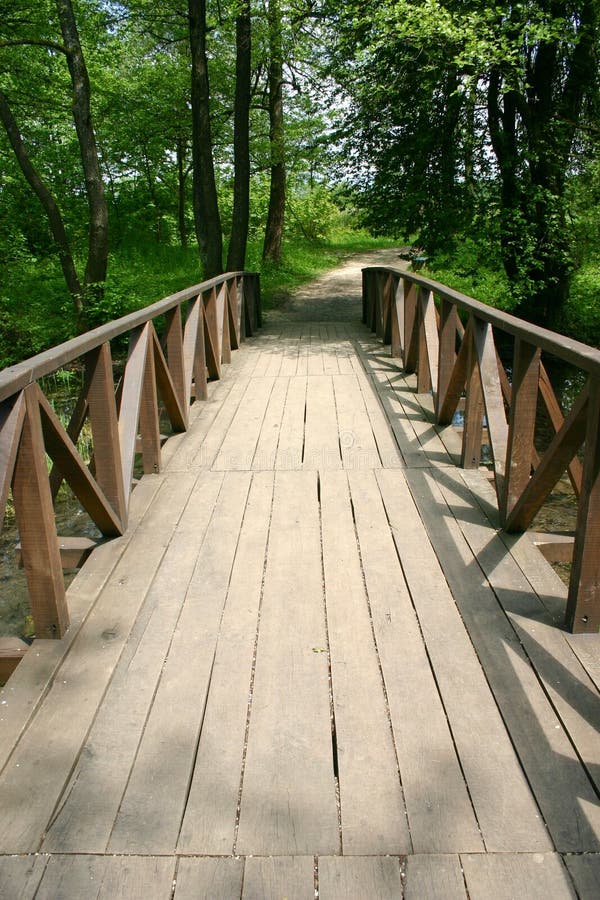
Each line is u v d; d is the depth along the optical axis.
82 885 1.48
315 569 2.82
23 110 14.42
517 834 1.58
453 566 2.81
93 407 2.99
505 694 2.04
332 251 23.89
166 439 4.58
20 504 2.22
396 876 1.49
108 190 18.84
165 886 1.47
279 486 3.71
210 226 11.05
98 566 2.86
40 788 1.73
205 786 1.73
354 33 8.87
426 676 2.13
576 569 2.29
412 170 9.74
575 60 9.02
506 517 3.09
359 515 3.32
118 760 1.82
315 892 1.45
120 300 10.34
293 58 14.03
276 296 14.17
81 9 11.98
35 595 2.32
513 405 2.98
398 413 5.01
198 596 2.63
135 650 2.30
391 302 7.27
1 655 2.29
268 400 5.52
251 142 16.72
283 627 2.42
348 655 2.25
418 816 1.63
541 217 9.55
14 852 1.56
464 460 3.87
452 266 9.98
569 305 11.28
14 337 10.38
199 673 2.18
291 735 1.90
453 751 1.83
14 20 10.80
